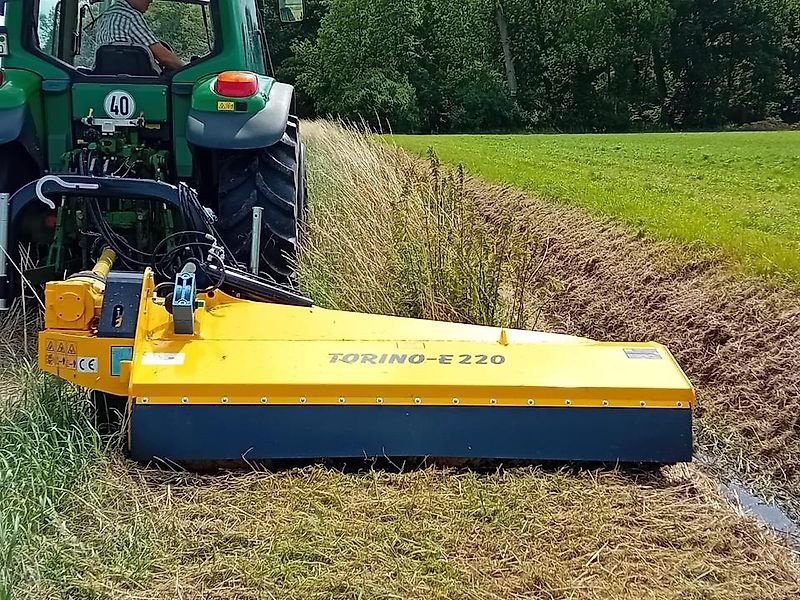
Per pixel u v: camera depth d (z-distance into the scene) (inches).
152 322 137.0
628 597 106.3
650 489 133.8
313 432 131.0
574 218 374.6
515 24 1856.5
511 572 110.6
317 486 127.4
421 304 211.2
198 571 108.2
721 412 189.9
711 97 1918.1
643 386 134.0
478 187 514.9
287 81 1658.5
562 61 1867.6
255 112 184.1
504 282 239.6
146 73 192.4
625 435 134.2
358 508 122.9
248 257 192.1
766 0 1860.2
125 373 133.3
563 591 106.9
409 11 1588.3
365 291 216.8
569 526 121.0
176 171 191.6
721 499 139.1
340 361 134.2
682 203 396.8
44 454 124.4
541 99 1892.2
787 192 447.2
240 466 132.3
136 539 112.7
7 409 139.6
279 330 141.6
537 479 132.0
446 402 132.3
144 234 182.9
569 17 1831.9
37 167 193.9
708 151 762.2
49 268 170.9
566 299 278.1
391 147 512.4
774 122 1913.1
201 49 200.2
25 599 100.0
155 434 129.0
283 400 130.5
